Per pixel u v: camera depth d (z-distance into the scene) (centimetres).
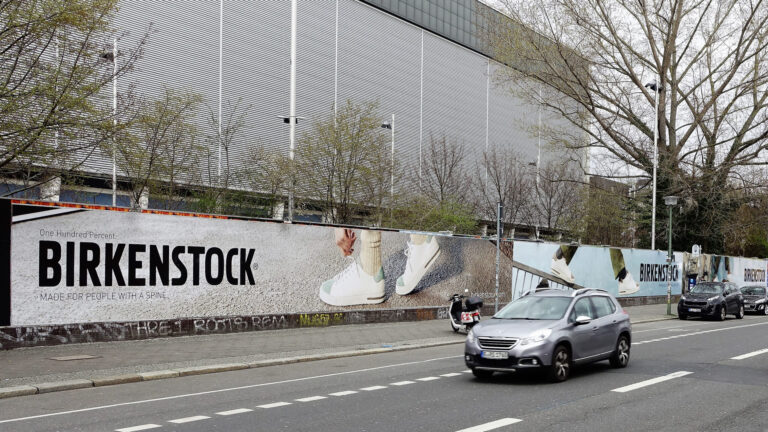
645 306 3869
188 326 1767
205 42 3916
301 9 4566
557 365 1193
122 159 2517
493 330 1212
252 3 4216
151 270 1698
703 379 1237
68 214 1553
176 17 3747
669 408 961
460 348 1800
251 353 1534
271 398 1038
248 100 4166
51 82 1709
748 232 5059
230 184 2911
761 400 1027
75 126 1791
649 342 1955
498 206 2191
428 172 4628
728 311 3134
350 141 3145
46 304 1512
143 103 2644
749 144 4162
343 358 1568
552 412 928
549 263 3122
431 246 2511
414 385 1166
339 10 4878
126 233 1653
